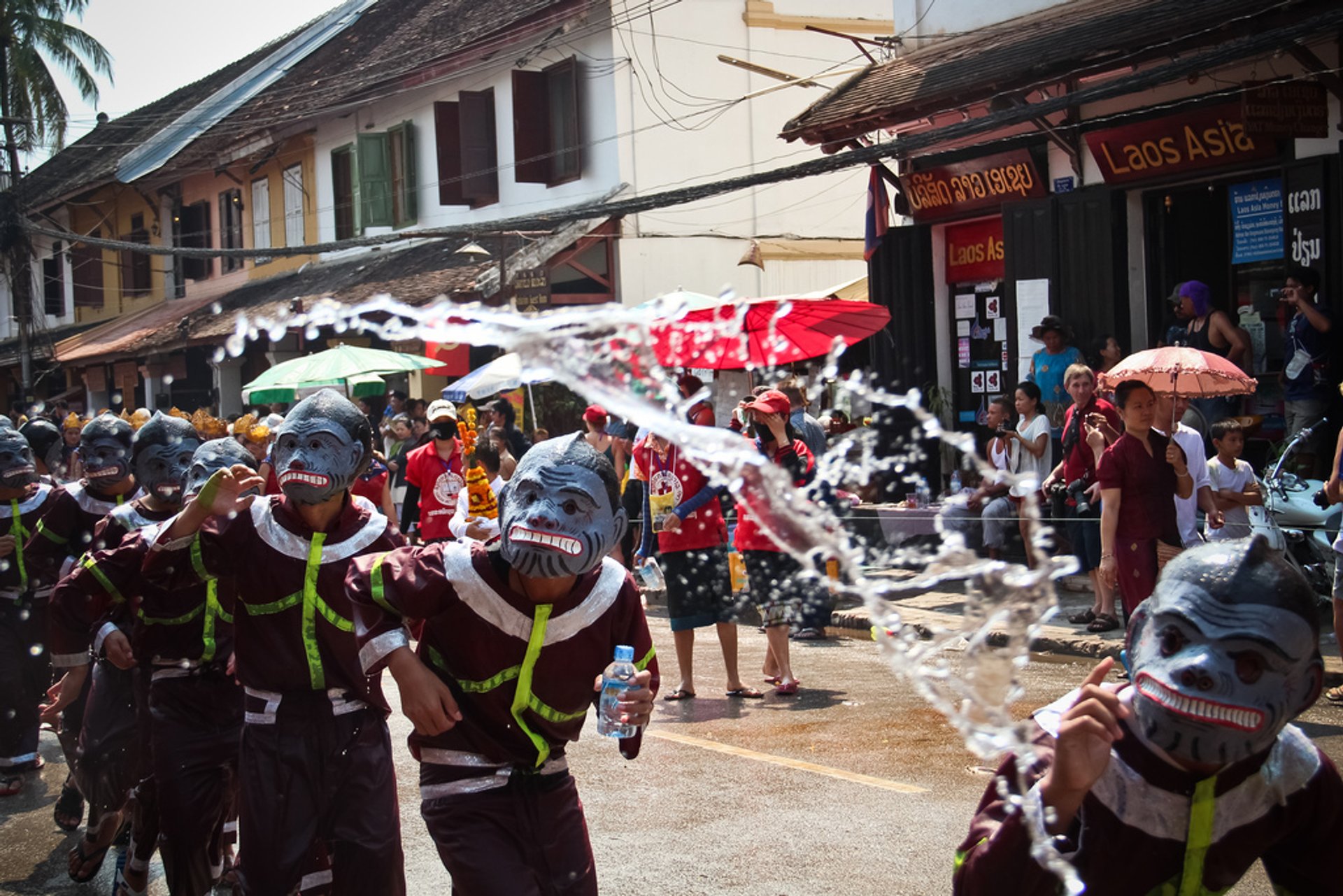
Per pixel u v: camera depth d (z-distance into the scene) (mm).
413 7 26266
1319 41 9711
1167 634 2178
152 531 4617
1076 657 8344
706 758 6531
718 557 7867
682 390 7773
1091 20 11609
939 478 13258
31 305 33719
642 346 2660
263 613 3939
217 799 4508
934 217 13227
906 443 13258
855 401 13273
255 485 4035
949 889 4625
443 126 20531
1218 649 2109
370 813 3924
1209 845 2311
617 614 3367
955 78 11977
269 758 3916
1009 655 2471
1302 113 9633
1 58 30562
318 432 3891
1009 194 12344
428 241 21578
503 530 3146
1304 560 8711
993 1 13172
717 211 18500
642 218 18062
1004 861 2293
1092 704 2211
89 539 5984
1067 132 11719
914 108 12039
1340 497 6418
